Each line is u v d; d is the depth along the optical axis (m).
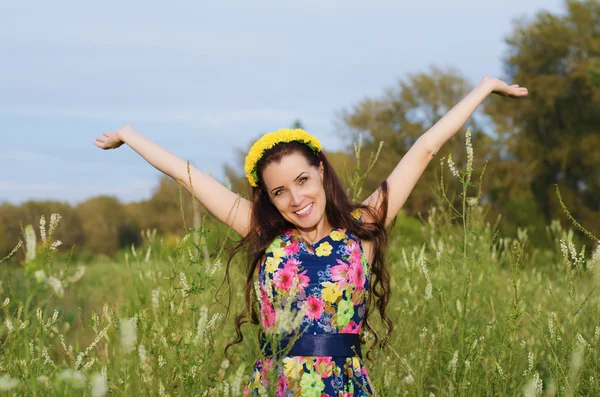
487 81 3.00
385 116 28.67
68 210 29.34
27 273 1.83
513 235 14.70
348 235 2.65
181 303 2.69
